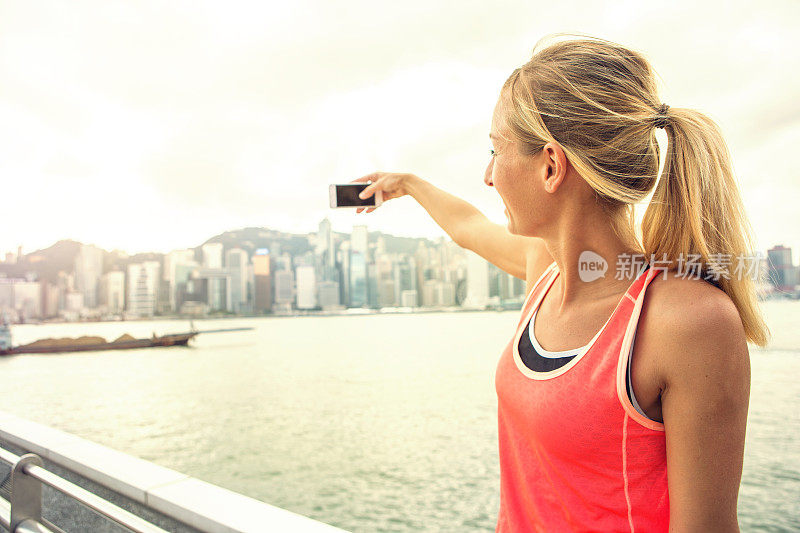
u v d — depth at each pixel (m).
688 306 0.50
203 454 30.83
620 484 0.55
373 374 54.69
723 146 0.56
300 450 30.73
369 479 25.39
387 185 1.26
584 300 0.61
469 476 25.14
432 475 25.55
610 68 0.59
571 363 0.57
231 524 1.33
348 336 102.94
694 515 0.49
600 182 0.57
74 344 77.56
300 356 71.88
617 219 0.60
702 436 0.49
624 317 0.54
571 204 0.61
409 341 88.94
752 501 19.39
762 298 0.55
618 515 0.56
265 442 32.78
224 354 74.69
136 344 79.75
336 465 27.80
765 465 23.34
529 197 0.63
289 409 41.28
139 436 35.03
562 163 0.59
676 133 0.56
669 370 0.50
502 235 1.00
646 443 0.53
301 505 22.45
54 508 1.95
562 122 0.58
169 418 39.72
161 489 1.58
